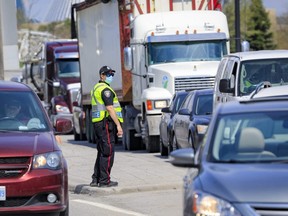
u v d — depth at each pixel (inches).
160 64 2461.9
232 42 4854.8
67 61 3946.9
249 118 898.7
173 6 2596.0
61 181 1154.0
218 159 855.7
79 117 3319.4
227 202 749.9
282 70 1803.6
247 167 813.9
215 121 902.4
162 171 1809.8
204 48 2481.5
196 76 2426.2
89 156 2330.2
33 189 1128.8
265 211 737.0
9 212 1116.5
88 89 3095.5
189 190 808.9
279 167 808.9
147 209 1363.2
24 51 5861.2
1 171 1129.4
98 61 2933.1
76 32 3284.9
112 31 2731.3
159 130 2346.2
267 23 7401.6
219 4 2613.2
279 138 877.8
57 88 3966.5
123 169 1873.8
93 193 1581.0
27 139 1175.6
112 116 1584.6
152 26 2495.1
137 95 2554.1
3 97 1283.2
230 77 1814.7
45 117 1270.9
